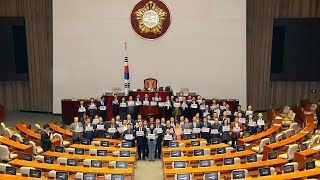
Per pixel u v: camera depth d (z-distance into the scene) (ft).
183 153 50.83
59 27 83.87
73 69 84.99
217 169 42.52
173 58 85.05
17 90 89.71
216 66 85.46
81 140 55.67
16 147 52.75
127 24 84.02
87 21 83.82
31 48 87.30
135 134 60.18
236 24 84.48
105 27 84.02
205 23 84.38
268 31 87.61
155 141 59.52
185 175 38.93
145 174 53.72
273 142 55.16
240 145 53.06
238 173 39.22
